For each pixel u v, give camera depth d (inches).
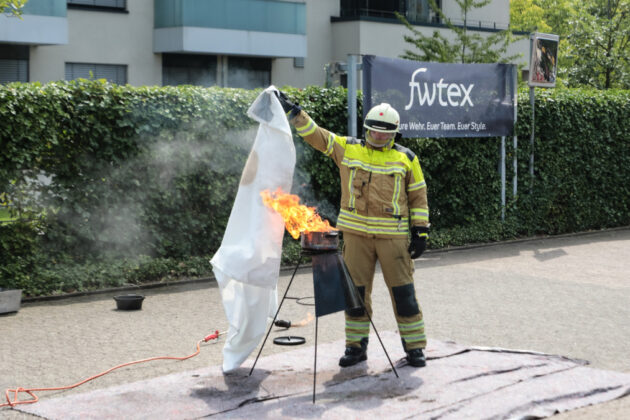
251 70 1018.1
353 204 249.3
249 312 238.7
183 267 411.5
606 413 207.5
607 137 621.3
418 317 249.9
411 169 252.8
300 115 244.5
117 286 382.0
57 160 378.9
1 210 365.4
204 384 230.1
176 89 415.2
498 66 535.2
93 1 892.6
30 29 812.6
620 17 945.5
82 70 890.7
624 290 388.2
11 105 357.4
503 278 419.5
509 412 203.9
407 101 487.8
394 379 234.1
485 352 265.7
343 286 232.5
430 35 1109.1
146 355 266.5
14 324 309.9
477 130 529.3
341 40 1067.9
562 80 964.0
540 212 586.2
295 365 250.4
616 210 645.3
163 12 933.8
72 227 386.0
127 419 200.1
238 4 959.6
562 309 342.6
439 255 500.4
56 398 217.6
